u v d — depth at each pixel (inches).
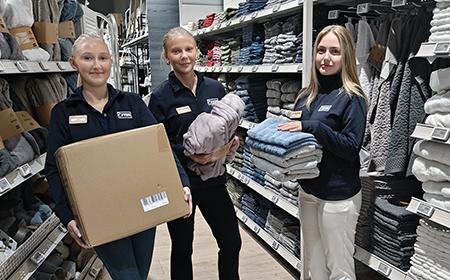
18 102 95.3
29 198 91.3
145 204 64.5
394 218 78.1
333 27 76.7
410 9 81.4
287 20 113.2
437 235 66.7
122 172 63.1
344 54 75.5
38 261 73.7
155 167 66.2
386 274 79.3
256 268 119.1
